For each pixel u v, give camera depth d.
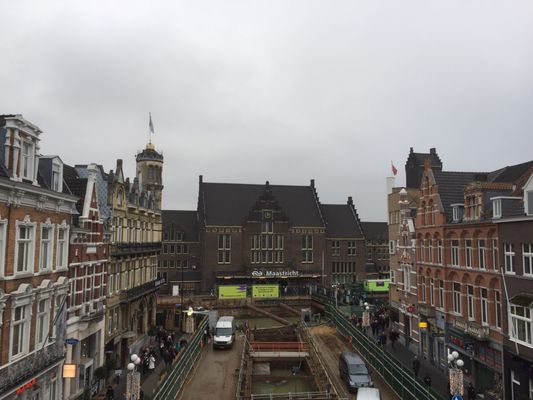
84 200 29.50
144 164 71.69
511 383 24.67
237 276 75.12
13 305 18.83
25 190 19.28
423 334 36.97
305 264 81.06
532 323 22.64
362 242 86.75
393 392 26.52
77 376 26.77
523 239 23.56
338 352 37.19
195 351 33.88
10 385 17.84
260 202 79.56
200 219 80.12
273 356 36.19
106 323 33.44
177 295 67.94
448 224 32.22
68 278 25.97
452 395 21.92
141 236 44.09
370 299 65.31
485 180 32.66
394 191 50.19
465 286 30.33
